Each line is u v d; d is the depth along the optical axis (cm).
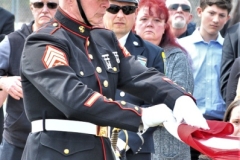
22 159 602
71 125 577
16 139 864
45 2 899
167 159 872
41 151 578
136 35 866
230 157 523
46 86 543
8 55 864
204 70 1073
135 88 604
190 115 535
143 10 916
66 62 558
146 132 767
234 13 1123
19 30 882
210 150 525
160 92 582
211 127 557
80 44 595
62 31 586
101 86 590
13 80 833
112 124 536
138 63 618
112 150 609
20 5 1495
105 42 621
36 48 562
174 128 528
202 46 1085
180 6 1195
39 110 579
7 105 870
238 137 543
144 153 772
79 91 537
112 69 608
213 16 1081
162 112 532
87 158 577
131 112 540
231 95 992
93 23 600
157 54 850
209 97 1060
